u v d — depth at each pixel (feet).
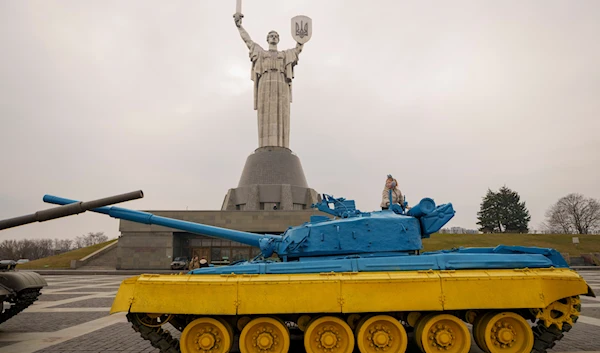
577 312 25.11
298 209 150.92
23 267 143.84
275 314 25.86
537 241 180.96
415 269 25.96
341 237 29.14
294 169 159.84
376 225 29.40
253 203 149.38
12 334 34.94
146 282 25.02
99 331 36.06
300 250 29.50
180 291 24.76
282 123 165.48
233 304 24.48
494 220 256.32
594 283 76.38
